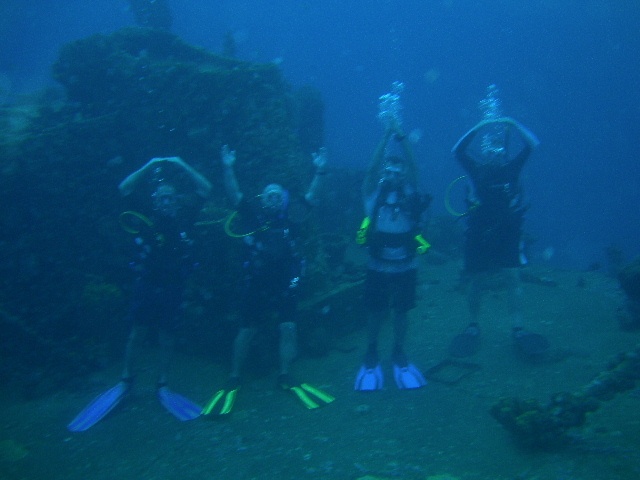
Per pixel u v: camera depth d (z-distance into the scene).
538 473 3.23
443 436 4.04
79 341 6.22
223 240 6.27
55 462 4.14
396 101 5.31
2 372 5.78
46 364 5.95
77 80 8.20
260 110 7.21
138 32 8.57
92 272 6.76
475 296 6.29
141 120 7.37
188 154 7.18
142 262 5.04
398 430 4.24
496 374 5.23
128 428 4.70
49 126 7.70
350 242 12.22
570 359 5.33
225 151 5.36
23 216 6.48
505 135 5.80
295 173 6.91
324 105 14.39
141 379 5.84
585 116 115.44
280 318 5.34
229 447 4.21
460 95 130.50
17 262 6.38
